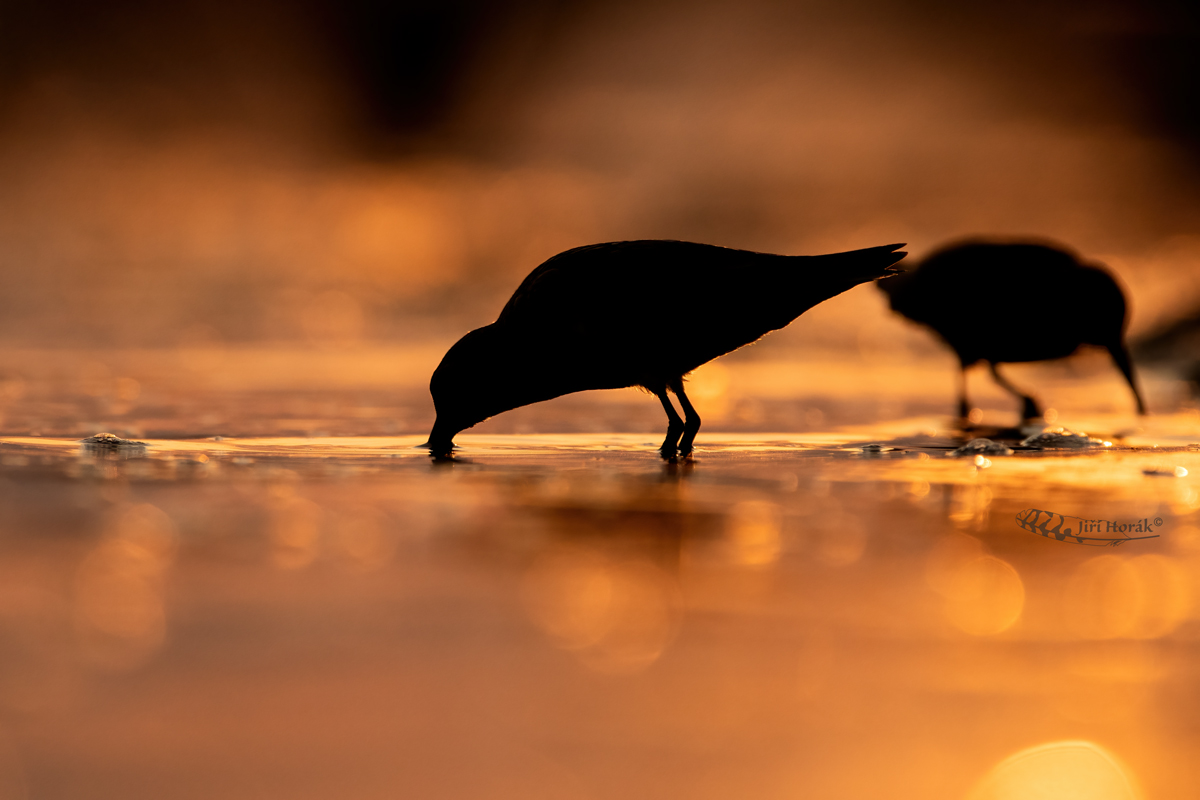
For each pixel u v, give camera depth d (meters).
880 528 8.24
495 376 11.70
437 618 6.24
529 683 5.47
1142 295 28.23
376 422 14.18
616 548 7.62
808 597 6.69
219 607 6.36
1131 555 7.64
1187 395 18.22
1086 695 5.42
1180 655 5.91
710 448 12.25
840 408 16.45
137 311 28.30
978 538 8.00
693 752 4.84
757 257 11.76
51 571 6.94
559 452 11.88
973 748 4.94
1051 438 12.69
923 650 5.92
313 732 4.95
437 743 4.87
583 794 4.52
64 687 5.31
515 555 7.44
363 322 28.23
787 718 5.17
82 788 4.47
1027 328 15.39
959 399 15.87
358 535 7.87
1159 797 4.65
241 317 28.27
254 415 14.77
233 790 4.48
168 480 9.83
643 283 11.46
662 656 5.79
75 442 12.10
